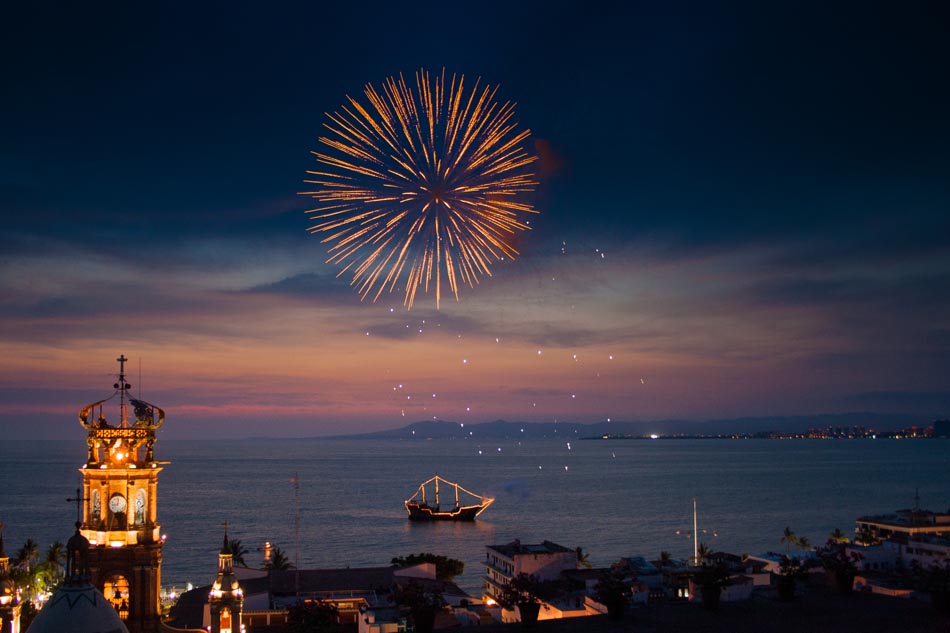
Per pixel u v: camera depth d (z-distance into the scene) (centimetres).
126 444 5888
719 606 2372
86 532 5819
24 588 12400
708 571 2408
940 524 16700
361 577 11869
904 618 2241
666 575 7812
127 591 5806
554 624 2245
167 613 9006
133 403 5981
